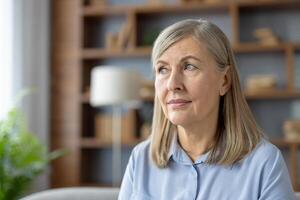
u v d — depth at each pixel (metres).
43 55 4.01
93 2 4.13
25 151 3.13
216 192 1.10
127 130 3.96
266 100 3.96
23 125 3.33
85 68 4.18
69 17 4.15
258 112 3.97
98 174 4.23
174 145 1.18
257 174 1.08
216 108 1.14
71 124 4.07
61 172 4.04
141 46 4.17
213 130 1.15
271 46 3.73
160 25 4.18
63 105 4.11
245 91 3.75
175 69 1.07
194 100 1.06
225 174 1.11
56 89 4.13
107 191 1.59
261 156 1.09
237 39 3.79
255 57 3.99
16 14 3.79
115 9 4.03
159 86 1.10
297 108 3.91
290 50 3.71
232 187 1.09
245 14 4.01
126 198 1.23
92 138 4.14
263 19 3.98
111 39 4.04
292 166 3.65
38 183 3.92
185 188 1.14
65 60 4.13
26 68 3.85
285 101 3.93
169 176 1.17
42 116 3.97
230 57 1.14
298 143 3.63
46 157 3.59
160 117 1.23
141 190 1.20
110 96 3.45
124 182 1.26
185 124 1.09
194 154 1.18
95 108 4.26
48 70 4.12
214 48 1.08
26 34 3.87
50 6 4.20
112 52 3.99
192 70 1.06
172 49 1.07
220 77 1.11
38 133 3.94
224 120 1.17
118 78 3.46
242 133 1.14
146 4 4.05
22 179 3.04
